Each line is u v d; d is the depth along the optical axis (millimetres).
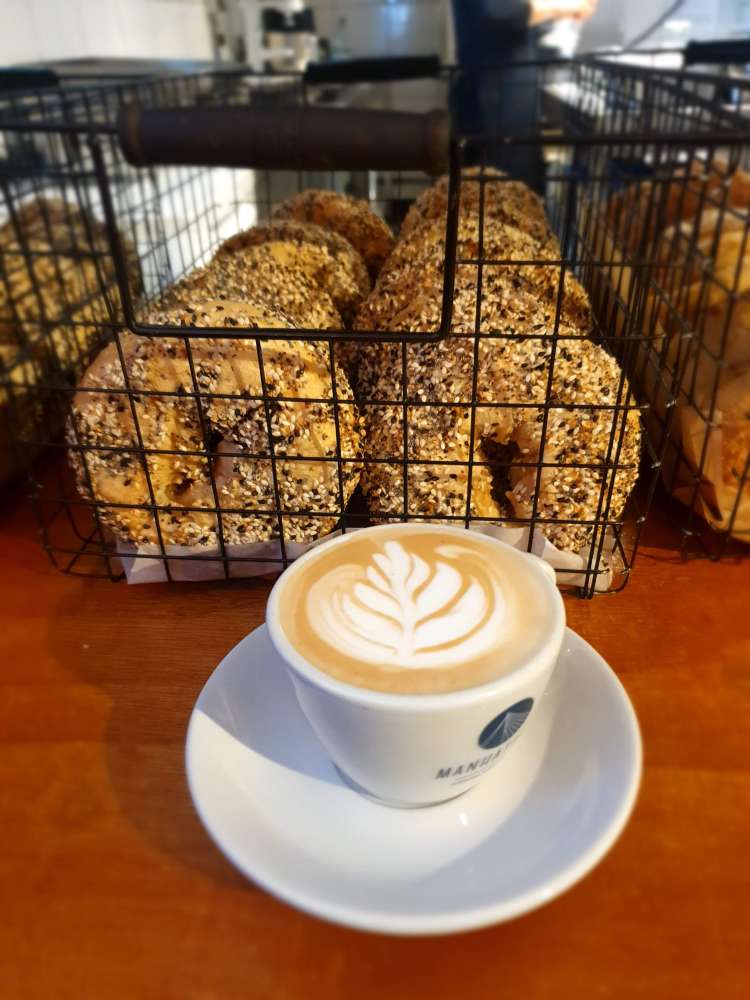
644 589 538
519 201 751
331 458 466
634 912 334
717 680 460
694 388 586
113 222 396
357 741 319
